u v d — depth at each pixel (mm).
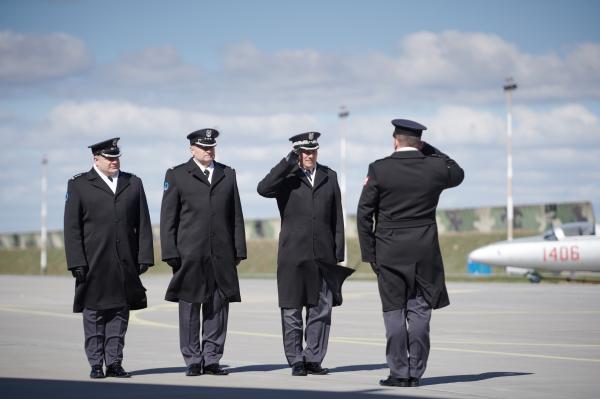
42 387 13531
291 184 15602
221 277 15344
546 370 15562
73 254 15047
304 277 15383
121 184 15359
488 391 13055
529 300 36938
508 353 18250
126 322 15219
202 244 15312
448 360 17062
